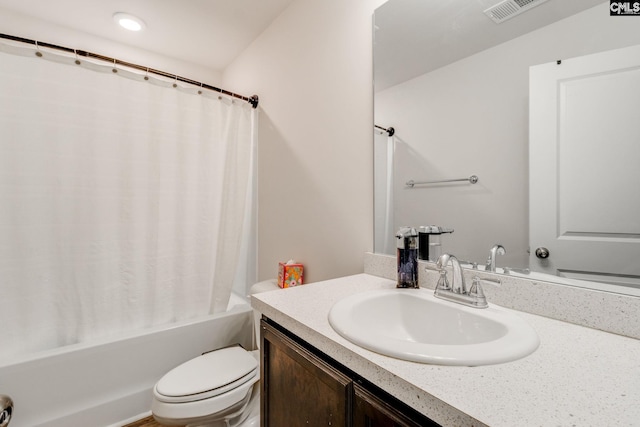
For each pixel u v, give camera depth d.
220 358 1.44
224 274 1.89
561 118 0.79
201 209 1.81
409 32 1.14
